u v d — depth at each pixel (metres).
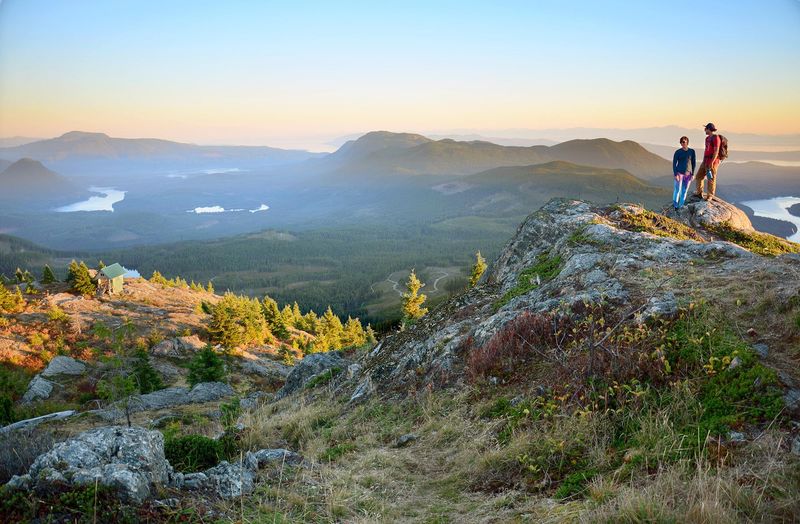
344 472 6.90
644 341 7.20
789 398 5.27
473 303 14.86
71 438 5.85
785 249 15.58
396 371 11.92
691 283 8.79
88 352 55.78
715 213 17.16
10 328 61.91
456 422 7.92
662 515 4.21
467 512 5.38
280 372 62.16
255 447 8.75
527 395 7.64
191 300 100.19
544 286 12.07
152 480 5.57
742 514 4.12
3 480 5.45
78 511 4.71
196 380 44.75
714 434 5.26
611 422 6.21
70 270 86.31
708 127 17.66
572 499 5.12
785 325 6.51
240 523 5.15
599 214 17.97
